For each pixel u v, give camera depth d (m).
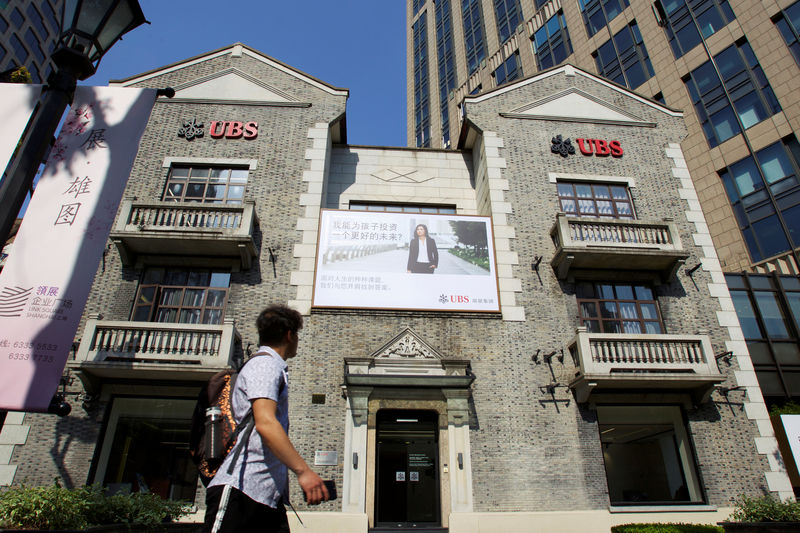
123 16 6.51
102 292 13.12
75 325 7.37
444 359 12.76
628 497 11.98
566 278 14.26
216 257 13.83
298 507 11.22
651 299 14.34
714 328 13.91
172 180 15.10
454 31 55.06
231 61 17.39
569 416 12.50
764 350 17.64
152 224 13.50
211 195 14.98
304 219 14.62
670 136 17.25
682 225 15.54
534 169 16.03
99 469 11.30
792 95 23.92
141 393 12.10
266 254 13.98
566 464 11.98
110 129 8.94
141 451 11.64
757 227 23.75
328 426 12.01
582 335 12.65
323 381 12.50
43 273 7.71
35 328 7.22
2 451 11.13
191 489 11.38
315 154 15.75
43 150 5.70
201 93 16.66
